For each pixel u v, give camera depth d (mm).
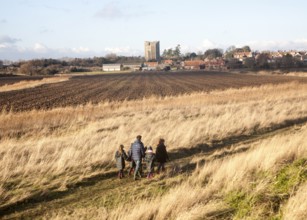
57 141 17734
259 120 22547
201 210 8273
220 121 22109
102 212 9102
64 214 9492
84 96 50469
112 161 14578
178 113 27484
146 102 37156
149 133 18875
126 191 11109
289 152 12453
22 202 10523
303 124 22391
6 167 12867
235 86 65750
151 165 12617
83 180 12359
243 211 8047
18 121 24859
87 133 20219
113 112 29984
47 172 13000
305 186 8461
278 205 8227
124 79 101188
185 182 11172
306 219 7156
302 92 43156
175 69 195500
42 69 155750
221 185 10398
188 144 17250
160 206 8789
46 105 39219
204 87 65250
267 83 71625
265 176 10195
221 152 15688
